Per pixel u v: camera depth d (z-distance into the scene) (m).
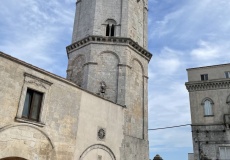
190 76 46.66
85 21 30.69
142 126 26.39
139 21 31.77
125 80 25.91
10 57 16.05
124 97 25.12
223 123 40.16
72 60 29.61
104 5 30.27
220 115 41.06
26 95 16.86
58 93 18.66
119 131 23.20
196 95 44.12
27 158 15.77
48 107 17.70
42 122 16.98
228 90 42.12
